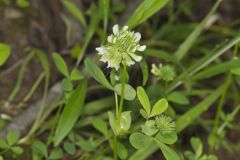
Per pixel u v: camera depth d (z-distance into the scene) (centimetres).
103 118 37
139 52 34
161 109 27
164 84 35
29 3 44
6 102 39
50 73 41
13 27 42
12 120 36
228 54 47
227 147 38
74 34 43
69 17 44
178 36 47
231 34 49
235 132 44
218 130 37
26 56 41
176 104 41
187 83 40
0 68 40
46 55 41
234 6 54
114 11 45
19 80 39
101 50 25
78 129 38
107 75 30
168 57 34
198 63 34
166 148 26
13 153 34
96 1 48
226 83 35
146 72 30
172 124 27
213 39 51
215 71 33
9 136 31
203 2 54
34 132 37
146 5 30
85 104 38
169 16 49
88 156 35
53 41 43
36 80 40
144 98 26
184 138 41
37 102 38
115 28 26
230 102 45
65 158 36
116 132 27
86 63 27
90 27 37
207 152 40
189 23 51
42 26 43
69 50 43
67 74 31
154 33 47
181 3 50
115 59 25
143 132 27
